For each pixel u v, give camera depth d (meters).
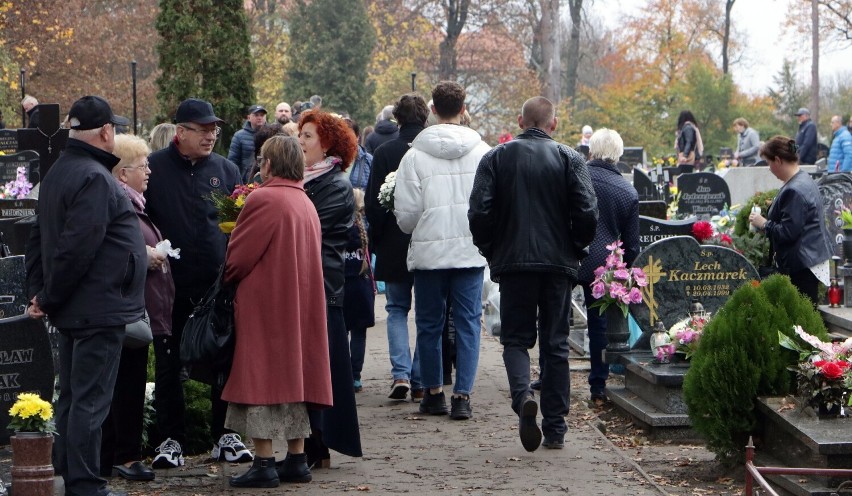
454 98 9.39
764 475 7.52
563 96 64.38
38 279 6.72
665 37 67.50
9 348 7.25
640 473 7.67
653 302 9.90
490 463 7.89
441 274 9.31
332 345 7.63
